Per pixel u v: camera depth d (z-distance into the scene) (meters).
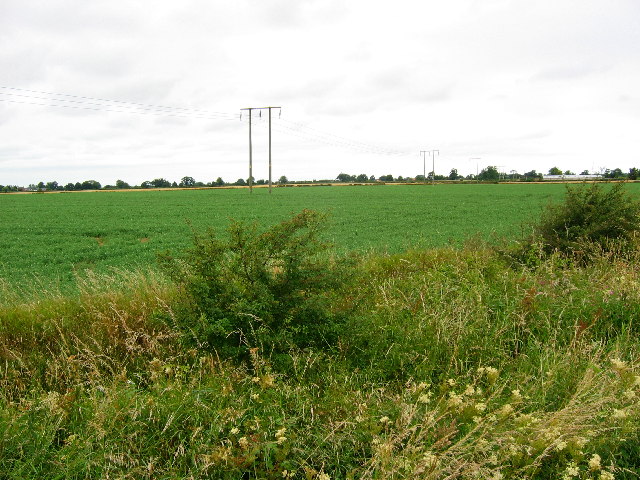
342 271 5.71
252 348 4.56
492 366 4.54
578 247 9.17
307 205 50.44
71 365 4.98
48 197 80.69
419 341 4.92
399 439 2.97
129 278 8.16
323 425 3.48
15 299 7.76
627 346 4.74
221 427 3.53
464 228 26.33
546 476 2.93
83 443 3.39
